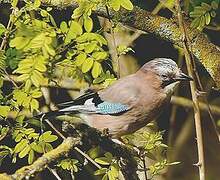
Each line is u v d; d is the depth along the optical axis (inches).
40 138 392.8
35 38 360.2
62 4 450.6
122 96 471.5
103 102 471.5
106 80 425.1
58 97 572.4
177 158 672.4
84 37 387.2
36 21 378.3
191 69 408.2
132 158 410.6
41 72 362.3
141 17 462.9
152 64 484.4
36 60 361.7
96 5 394.9
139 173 498.0
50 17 395.5
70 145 399.5
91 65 387.9
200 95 397.7
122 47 432.8
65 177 505.0
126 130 474.3
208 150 707.4
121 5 387.2
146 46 617.0
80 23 386.6
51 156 388.5
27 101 393.4
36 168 379.9
